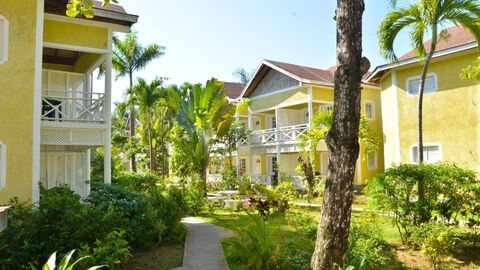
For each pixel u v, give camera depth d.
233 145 23.19
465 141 14.17
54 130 11.13
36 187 9.57
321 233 5.45
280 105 22.72
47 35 11.31
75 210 6.98
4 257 5.59
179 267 7.01
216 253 7.95
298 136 20.09
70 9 5.86
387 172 8.56
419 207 7.92
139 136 36.78
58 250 6.06
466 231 8.15
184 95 27.97
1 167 9.21
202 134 19.95
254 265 6.42
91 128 11.62
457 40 14.86
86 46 11.81
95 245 6.43
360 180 20.23
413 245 8.10
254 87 24.91
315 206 14.38
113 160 20.69
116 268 6.30
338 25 5.66
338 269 5.25
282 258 6.36
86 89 14.36
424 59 12.60
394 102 16.78
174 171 23.62
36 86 9.77
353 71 5.46
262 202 11.27
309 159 19.55
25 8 9.77
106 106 11.98
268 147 23.61
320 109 22.91
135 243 8.37
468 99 14.12
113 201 8.98
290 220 8.99
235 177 22.42
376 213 9.12
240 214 13.57
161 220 8.62
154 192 10.94
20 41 9.66
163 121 31.47
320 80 21.00
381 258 6.60
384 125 17.92
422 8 10.64
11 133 9.39
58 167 14.01
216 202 16.31
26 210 7.37
